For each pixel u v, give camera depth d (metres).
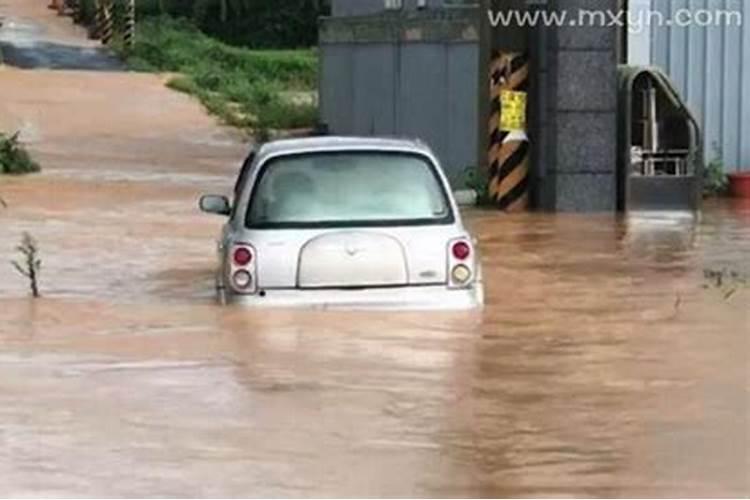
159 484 13.20
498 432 15.05
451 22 41.94
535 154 36.81
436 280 20.84
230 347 19.22
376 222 20.95
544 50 36.62
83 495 12.88
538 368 18.11
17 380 17.34
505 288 24.48
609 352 19.16
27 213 36.44
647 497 12.89
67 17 107.25
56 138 59.94
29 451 14.27
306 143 21.84
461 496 12.93
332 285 20.72
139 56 89.56
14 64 85.56
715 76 39.69
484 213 36.16
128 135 62.00
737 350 19.30
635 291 24.23
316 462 13.95
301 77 87.50
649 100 36.78
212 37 102.50
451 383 17.30
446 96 42.09
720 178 39.12
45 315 22.19
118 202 39.06
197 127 65.25
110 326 21.08
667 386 17.16
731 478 13.43
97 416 15.62
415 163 21.50
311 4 102.69
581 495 12.96
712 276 25.91
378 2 48.06
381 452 14.30
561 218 35.12
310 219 20.98
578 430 15.15
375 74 46.56
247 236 20.89
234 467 13.76
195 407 16.05
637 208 36.41
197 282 25.92
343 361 18.33
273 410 15.95
